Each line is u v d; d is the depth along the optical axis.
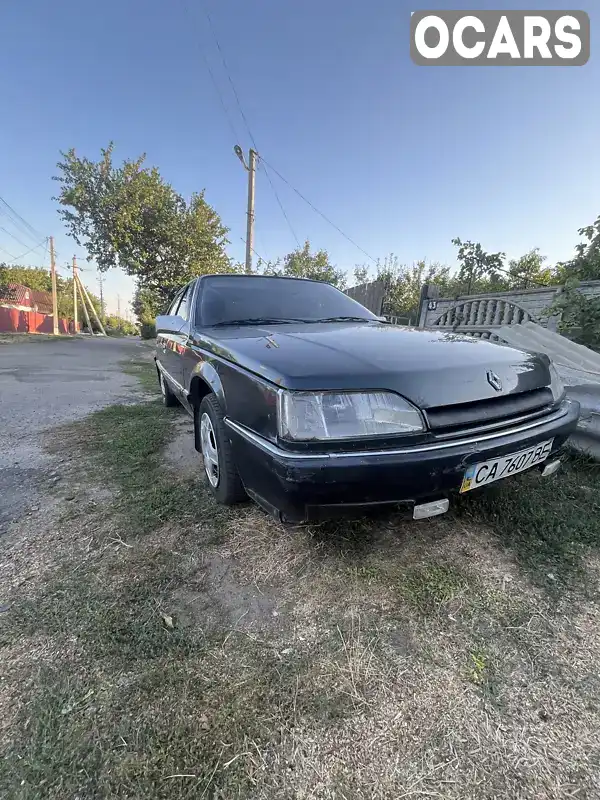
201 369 2.12
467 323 5.86
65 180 14.34
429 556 1.67
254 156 12.28
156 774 0.92
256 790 0.89
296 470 1.25
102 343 16.95
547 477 2.28
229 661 1.21
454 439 1.39
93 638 1.29
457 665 1.20
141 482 2.43
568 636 1.30
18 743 0.98
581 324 3.92
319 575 1.57
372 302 9.34
